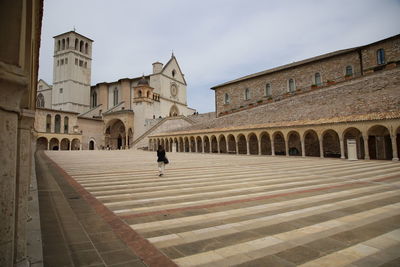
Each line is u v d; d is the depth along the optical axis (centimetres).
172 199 809
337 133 2891
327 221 573
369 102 2723
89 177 1313
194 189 984
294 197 829
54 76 7369
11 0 239
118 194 886
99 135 6631
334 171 1540
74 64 7188
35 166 1847
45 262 350
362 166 1812
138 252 401
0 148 226
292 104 3628
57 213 616
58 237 454
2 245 225
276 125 3278
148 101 6372
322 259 385
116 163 2194
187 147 5150
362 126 2467
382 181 1143
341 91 3112
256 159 2686
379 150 2758
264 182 1147
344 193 886
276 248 427
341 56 3859
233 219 594
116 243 435
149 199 809
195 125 5100
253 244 445
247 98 5209
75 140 5884
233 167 1847
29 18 325
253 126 3600
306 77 4256
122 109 6738
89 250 401
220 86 5681
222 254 402
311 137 3422
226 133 3906
